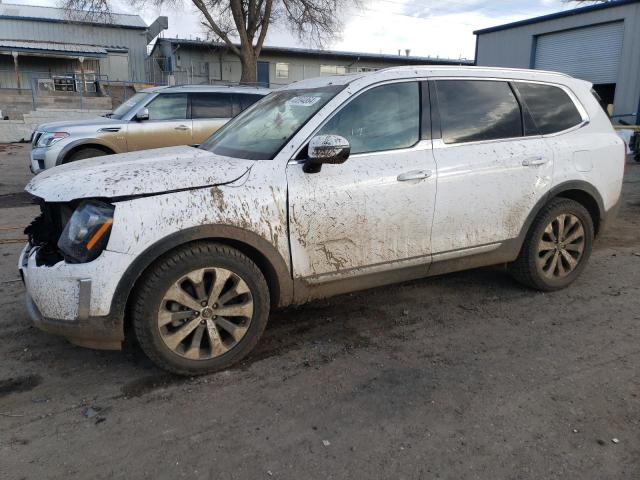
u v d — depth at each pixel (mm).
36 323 3117
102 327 3006
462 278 5055
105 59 34750
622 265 5449
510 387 3166
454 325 4043
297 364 3457
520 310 4309
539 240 4422
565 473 2445
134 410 2953
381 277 3834
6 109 24203
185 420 2859
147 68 36969
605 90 20797
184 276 3125
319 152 3227
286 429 2779
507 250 4309
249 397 3074
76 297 2955
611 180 4746
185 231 3047
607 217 4832
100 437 2717
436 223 3885
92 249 2941
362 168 3590
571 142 4492
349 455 2576
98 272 2930
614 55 19359
